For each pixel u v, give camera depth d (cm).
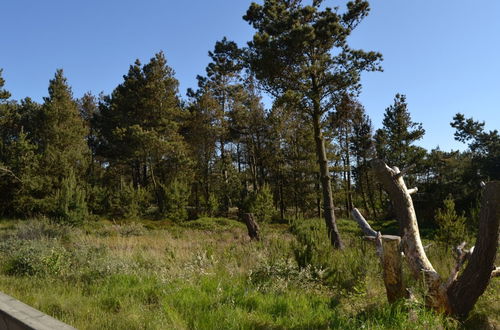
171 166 3959
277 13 1644
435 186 3141
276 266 730
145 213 3375
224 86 3750
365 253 765
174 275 726
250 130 3794
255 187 3900
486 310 505
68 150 3941
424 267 530
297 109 1675
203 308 524
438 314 473
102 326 449
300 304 537
